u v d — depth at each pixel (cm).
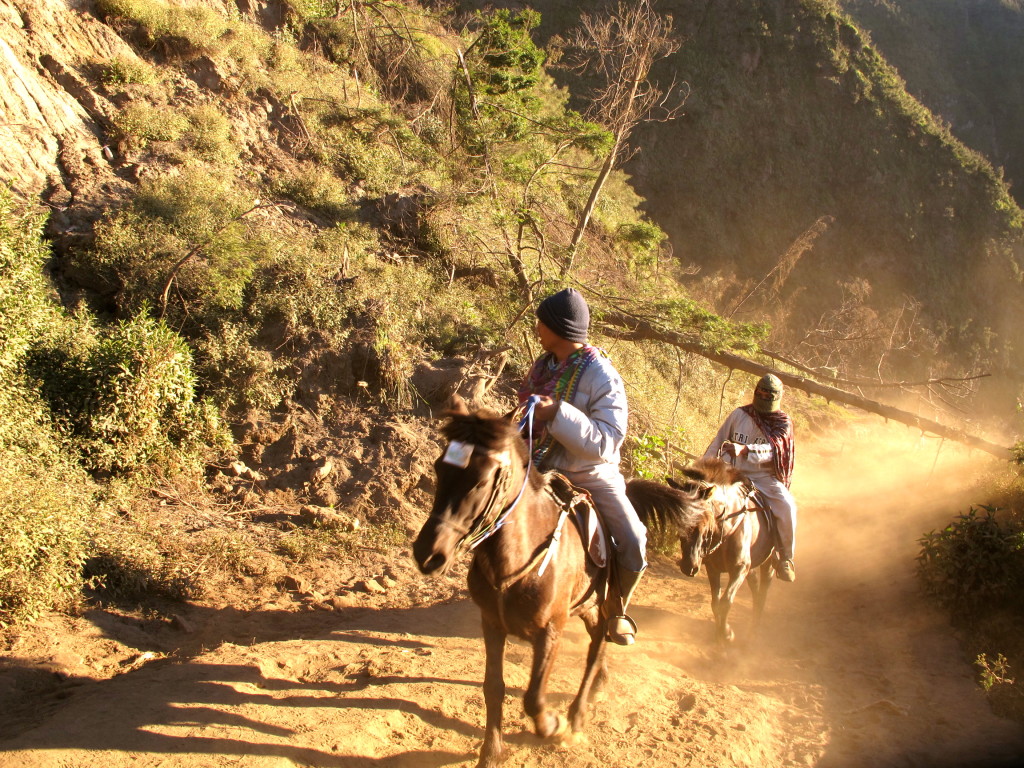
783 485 698
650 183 3712
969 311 4022
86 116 1155
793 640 711
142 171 1109
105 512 725
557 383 441
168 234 1020
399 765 442
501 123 1612
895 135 4306
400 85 1828
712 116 3991
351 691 520
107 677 532
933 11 6850
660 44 1691
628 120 1617
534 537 399
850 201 4094
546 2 3834
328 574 751
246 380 934
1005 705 574
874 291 3862
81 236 987
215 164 1211
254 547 761
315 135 1411
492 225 1373
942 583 748
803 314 3522
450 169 1548
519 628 404
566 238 1639
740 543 643
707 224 3688
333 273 1086
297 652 575
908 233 4062
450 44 2128
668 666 618
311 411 953
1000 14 6825
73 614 600
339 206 1277
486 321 1215
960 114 6156
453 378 1016
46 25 1212
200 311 968
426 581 777
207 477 853
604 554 454
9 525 567
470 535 360
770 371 1214
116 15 1327
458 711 510
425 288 1202
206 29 1406
